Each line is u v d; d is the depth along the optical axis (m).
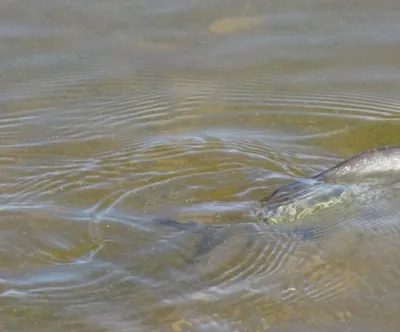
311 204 12.49
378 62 17.06
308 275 11.26
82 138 14.91
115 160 14.11
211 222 12.28
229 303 10.78
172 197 12.96
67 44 17.73
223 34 18.00
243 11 18.69
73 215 12.49
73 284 11.10
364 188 12.85
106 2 18.86
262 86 16.52
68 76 16.81
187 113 15.73
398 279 11.18
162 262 11.48
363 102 16.02
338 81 16.64
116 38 17.92
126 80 16.75
